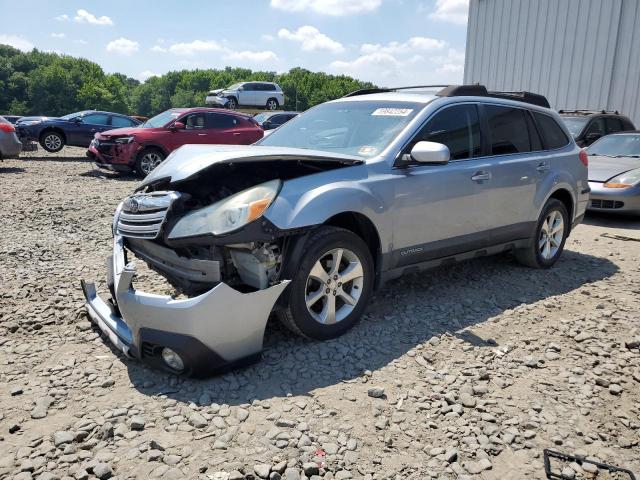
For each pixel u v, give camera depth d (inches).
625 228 334.6
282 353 143.0
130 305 125.7
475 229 188.5
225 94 1258.0
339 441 107.2
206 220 129.2
